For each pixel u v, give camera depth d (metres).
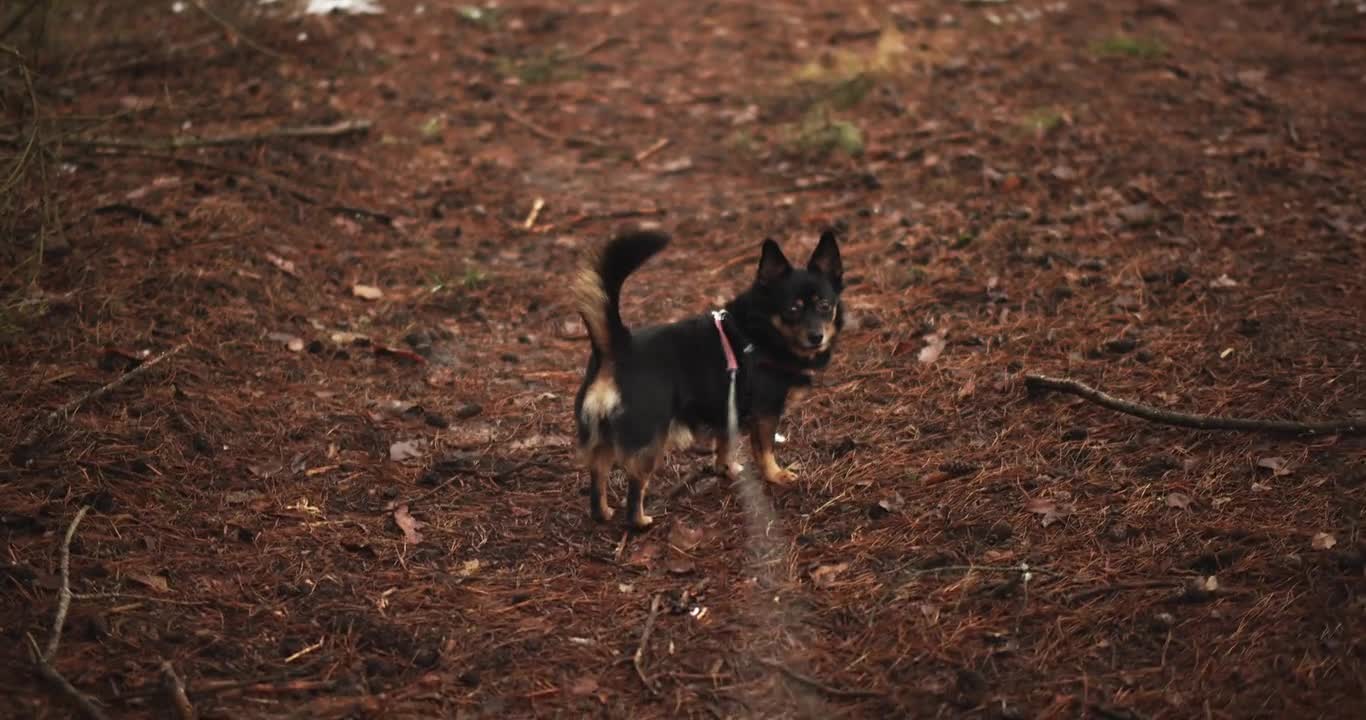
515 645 4.71
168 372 5.30
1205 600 4.70
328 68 7.13
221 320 5.53
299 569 4.85
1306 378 5.19
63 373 5.25
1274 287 5.56
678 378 4.97
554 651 4.70
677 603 4.79
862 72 7.00
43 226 5.38
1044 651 4.64
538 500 5.07
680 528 4.97
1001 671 4.62
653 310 5.74
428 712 4.57
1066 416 5.19
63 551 4.77
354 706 4.57
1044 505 4.94
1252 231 5.83
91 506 4.91
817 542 4.92
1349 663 4.55
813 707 4.58
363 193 6.23
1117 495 4.95
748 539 4.95
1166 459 5.02
